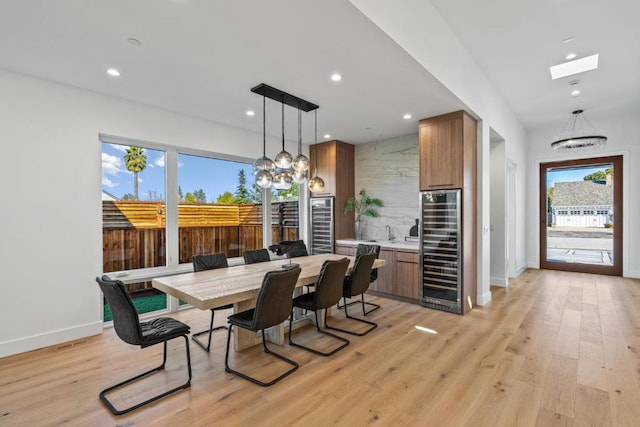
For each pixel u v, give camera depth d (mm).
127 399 2143
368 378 2400
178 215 4227
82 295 3264
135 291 3885
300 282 2938
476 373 2457
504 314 3875
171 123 4012
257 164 3348
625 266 5812
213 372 2514
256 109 3938
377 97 3471
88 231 3320
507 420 1898
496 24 3117
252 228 5164
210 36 2301
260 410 2020
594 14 2902
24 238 2943
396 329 3426
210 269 3443
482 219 4258
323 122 4508
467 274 4012
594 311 3918
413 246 4441
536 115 5828
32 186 2992
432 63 2879
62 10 1988
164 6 1952
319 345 3018
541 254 6758
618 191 5918
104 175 3609
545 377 2381
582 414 1940
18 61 2688
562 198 6516
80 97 3283
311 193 6008
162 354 2842
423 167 4273
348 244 5344
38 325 3000
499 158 5273
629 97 4930
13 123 2900
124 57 2629
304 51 2512
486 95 4293
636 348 2855
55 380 2402
